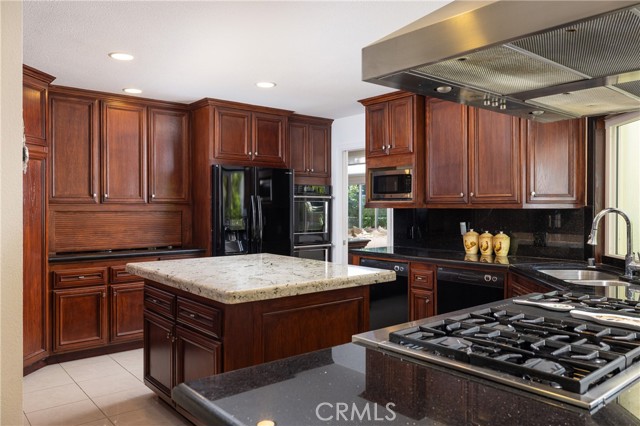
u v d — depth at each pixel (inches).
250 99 181.0
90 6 96.0
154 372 115.2
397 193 164.9
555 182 131.6
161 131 183.6
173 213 188.4
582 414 33.8
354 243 271.0
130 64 135.2
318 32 110.4
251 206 185.9
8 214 42.0
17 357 43.0
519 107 80.1
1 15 40.8
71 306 153.9
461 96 73.2
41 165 142.3
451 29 53.6
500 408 34.8
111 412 115.1
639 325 55.9
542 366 41.2
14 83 42.2
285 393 38.3
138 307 167.3
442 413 34.0
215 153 181.8
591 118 127.7
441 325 58.0
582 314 62.6
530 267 119.8
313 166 218.5
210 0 93.5
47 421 110.2
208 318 91.4
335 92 169.0
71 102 163.0
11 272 42.3
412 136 159.8
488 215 155.3
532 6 46.3
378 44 62.0
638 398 36.9
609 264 122.3
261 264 118.4
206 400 36.9
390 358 47.9
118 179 173.2
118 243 175.0
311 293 95.5
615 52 53.5
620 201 123.0
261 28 108.3
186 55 127.0
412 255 151.3
